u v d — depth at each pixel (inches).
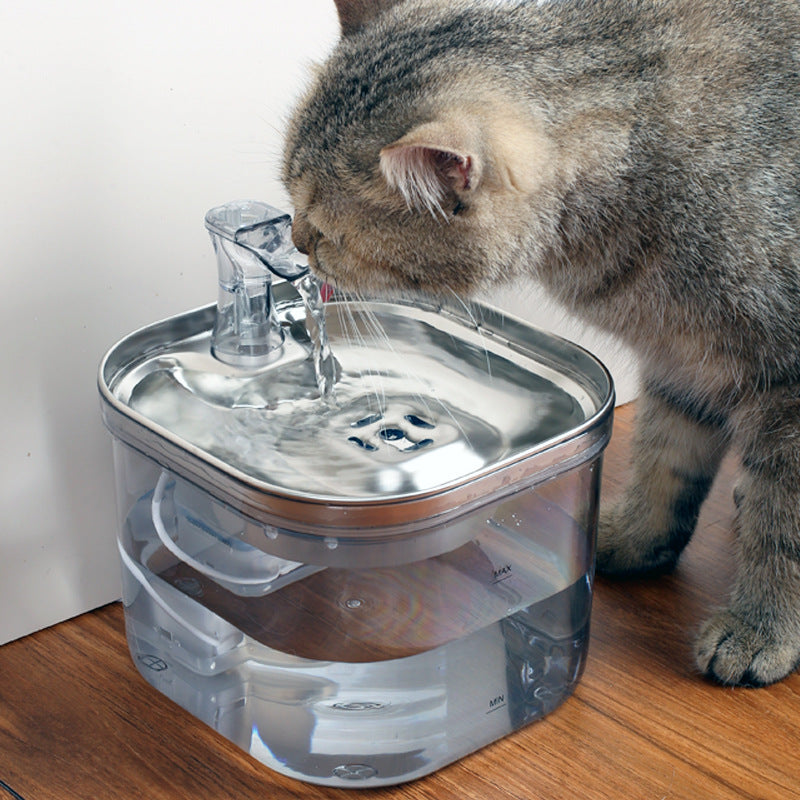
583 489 37.2
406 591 36.4
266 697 37.0
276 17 42.8
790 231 36.7
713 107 37.1
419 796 36.0
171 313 44.0
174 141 41.5
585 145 36.7
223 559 36.5
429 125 33.3
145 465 37.2
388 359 41.6
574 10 38.7
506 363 41.2
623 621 44.0
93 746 37.9
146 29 39.3
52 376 41.1
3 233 38.3
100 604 45.1
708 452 45.9
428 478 35.0
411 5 41.7
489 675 37.7
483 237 36.9
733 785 36.5
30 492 41.8
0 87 36.7
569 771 36.9
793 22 38.4
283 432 37.0
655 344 42.0
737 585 43.3
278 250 38.1
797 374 38.7
